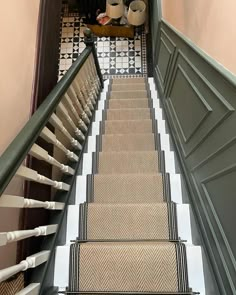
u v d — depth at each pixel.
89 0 4.34
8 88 1.38
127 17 4.28
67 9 4.60
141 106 3.28
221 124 1.34
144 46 4.37
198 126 1.71
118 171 2.25
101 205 1.75
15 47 1.49
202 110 1.64
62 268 1.46
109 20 4.30
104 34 4.43
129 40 4.42
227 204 1.25
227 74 1.25
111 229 1.69
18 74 1.51
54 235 1.50
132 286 1.39
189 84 1.93
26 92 1.60
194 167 1.76
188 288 1.38
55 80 2.05
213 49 1.51
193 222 1.65
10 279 1.18
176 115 2.34
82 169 2.24
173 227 1.68
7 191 1.29
